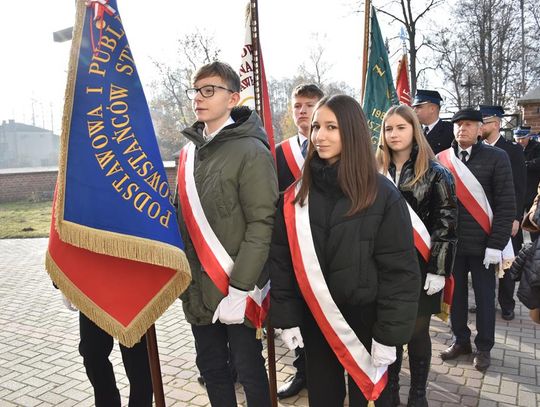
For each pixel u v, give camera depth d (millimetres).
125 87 2037
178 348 4141
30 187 21406
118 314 2092
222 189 2213
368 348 2047
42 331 4668
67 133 1957
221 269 2203
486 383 3311
